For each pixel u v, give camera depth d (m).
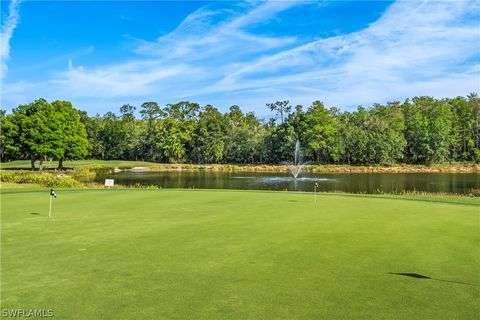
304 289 8.15
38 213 18.05
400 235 13.12
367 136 97.62
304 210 18.84
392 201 22.48
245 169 92.00
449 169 86.38
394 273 9.20
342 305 7.35
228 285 8.38
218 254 10.77
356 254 10.77
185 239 12.55
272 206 20.33
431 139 96.19
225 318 6.79
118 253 10.90
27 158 110.81
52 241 12.33
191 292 7.98
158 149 118.62
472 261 10.16
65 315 6.94
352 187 48.88
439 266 9.73
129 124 132.62
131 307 7.26
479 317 6.87
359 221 15.77
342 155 103.56
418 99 121.88
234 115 138.75
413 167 90.62
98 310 7.14
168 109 131.38
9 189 31.09
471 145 102.62
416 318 6.82
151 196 25.47
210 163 117.31
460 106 109.44
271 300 7.57
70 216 17.11
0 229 14.23
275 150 108.44
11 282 8.59
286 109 129.75
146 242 12.16
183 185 52.22
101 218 16.59
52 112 74.06
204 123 116.38
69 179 39.25
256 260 10.20
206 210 18.89
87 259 10.33
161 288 8.20
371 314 6.97
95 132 126.25
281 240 12.38
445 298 7.71
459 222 15.58
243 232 13.59
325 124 101.75
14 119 74.62
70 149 76.56
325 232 13.59
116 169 85.75
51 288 8.23
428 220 16.03
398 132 101.25
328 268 9.54
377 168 87.75
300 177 67.25
